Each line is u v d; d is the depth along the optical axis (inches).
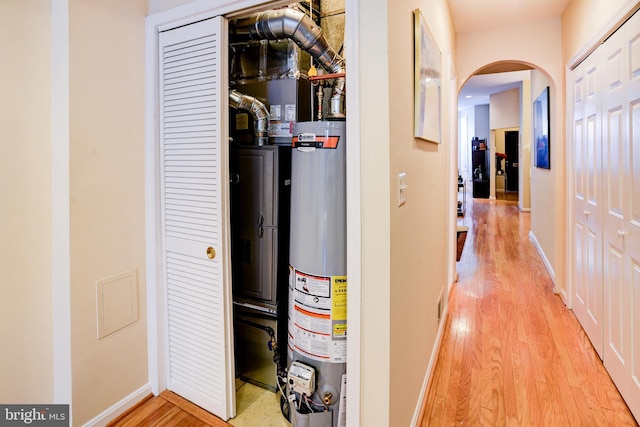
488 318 112.6
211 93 65.2
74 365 61.7
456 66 137.4
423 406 71.5
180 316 73.4
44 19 59.7
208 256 67.9
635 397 66.9
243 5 61.1
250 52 85.3
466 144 486.6
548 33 125.1
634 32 66.6
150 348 74.7
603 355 84.9
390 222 48.9
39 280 61.1
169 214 72.9
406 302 58.8
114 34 65.6
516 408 71.5
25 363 59.9
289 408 67.6
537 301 125.4
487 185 423.8
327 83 87.4
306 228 62.6
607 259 81.4
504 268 164.1
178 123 69.9
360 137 49.5
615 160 75.9
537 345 95.5
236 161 77.2
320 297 62.0
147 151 72.2
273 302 75.1
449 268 130.3
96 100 63.1
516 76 294.4
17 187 57.7
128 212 69.6
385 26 47.0
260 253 76.0
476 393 76.3
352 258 51.4
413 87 61.9
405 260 57.7
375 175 49.0
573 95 111.1
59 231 61.0
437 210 91.9
